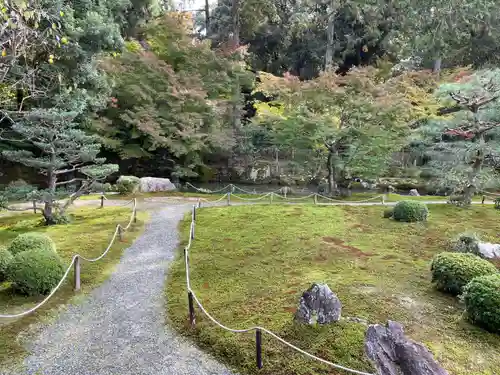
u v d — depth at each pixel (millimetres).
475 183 13969
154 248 9586
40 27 10398
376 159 16688
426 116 17891
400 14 22953
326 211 13367
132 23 22922
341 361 4590
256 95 26266
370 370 4434
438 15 21375
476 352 4836
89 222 11656
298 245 9523
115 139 18672
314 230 10883
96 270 8008
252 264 8266
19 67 10461
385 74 20938
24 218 12188
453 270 6449
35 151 17062
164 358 5035
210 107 19078
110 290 7152
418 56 24641
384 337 4699
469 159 14180
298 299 6246
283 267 8047
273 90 18125
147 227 11523
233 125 22094
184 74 19031
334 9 23562
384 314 5680
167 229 11312
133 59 18203
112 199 15703
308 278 7254
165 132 18328
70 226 11078
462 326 5434
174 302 6602
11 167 18359
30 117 9938
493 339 5113
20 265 6582
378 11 23078
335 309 5352
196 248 9430
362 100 15672
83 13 13914
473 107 13258
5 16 5715
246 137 21516
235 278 7496
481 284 5535
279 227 11203
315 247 9336
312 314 5305
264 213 12977
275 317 5680
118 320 6047
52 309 6277
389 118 16219
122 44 14648
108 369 4801
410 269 7777
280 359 4766
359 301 6082
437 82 18734
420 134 17375
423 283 7027
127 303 6633
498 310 5203
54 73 12195
